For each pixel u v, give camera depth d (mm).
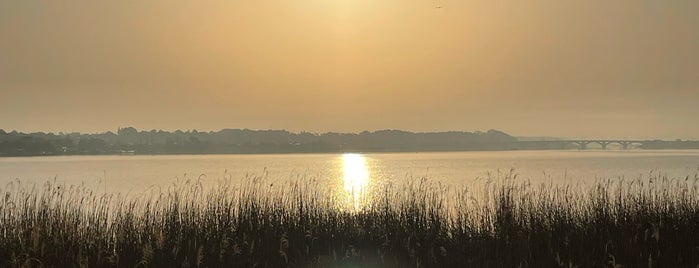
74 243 9367
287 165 113125
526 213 10930
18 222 9984
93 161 155750
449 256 9586
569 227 10172
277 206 11328
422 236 10500
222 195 11781
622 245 9234
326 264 9305
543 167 87562
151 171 80875
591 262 8758
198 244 9344
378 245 10227
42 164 122625
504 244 9828
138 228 10039
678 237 9594
